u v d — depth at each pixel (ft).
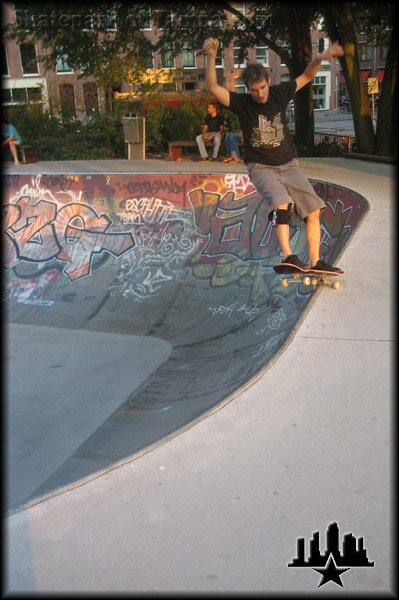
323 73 151.94
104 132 54.90
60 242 34.47
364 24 51.21
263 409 10.82
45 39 49.73
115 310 29.40
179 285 29.78
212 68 13.37
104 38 51.37
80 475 14.23
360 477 8.80
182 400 16.70
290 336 13.43
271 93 13.67
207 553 7.63
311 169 34.96
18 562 7.70
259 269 27.17
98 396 20.15
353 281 16.37
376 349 12.66
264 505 8.40
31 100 61.11
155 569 7.44
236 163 40.09
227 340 23.26
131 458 9.74
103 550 7.82
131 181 33.30
